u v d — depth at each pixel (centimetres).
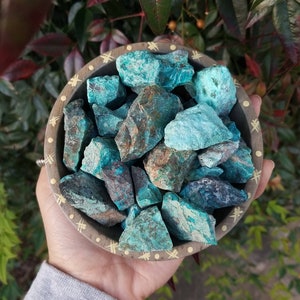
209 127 18
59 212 26
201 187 19
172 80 20
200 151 20
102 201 19
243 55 31
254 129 21
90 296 24
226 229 20
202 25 28
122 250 20
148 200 20
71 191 19
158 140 19
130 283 26
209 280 47
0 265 34
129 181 20
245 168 20
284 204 44
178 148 18
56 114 21
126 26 30
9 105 35
